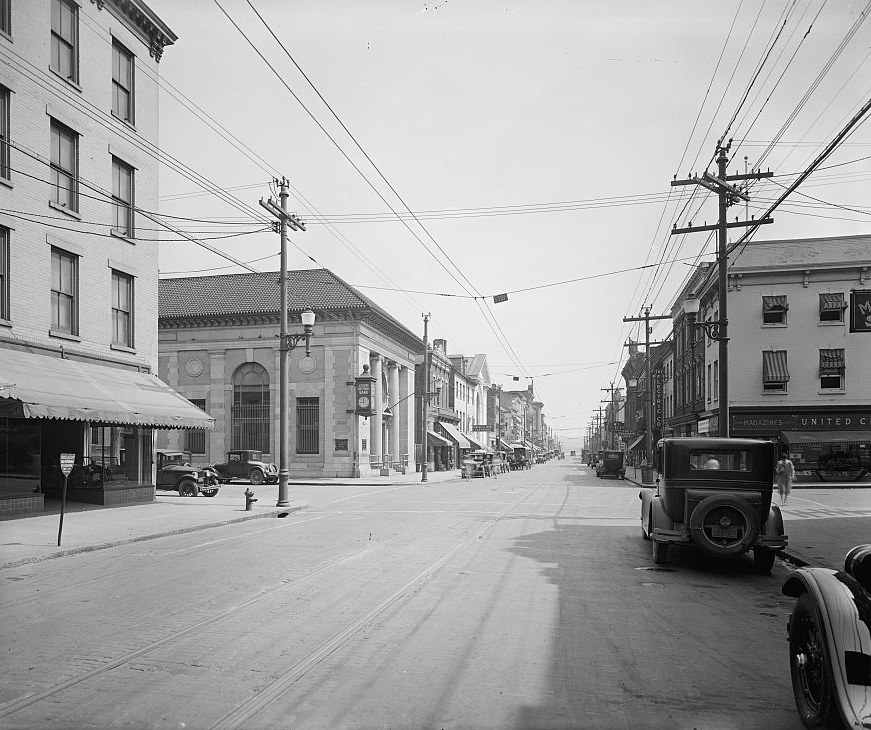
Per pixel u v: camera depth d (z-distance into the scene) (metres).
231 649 6.50
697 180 21.97
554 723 4.84
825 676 4.55
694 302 22.25
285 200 23.53
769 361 38.50
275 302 44.75
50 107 19.61
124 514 19.53
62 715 4.88
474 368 87.62
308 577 10.22
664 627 7.59
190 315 44.31
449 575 10.48
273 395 43.78
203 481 27.45
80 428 22.00
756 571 11.27
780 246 41.38
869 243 40.69
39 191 19.25
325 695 5.30
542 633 7.23
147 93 24.38
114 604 8.43
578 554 12.90
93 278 21.44
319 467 43.00
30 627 7.30
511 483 42.78
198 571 10.79
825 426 37.91
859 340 38.03
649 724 4.86
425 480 41.25
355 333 43.00
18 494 19.03
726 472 11.37
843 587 4.73
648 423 44.09
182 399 23.66
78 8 20.80
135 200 23.62
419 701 5.21
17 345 18.36
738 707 5.21
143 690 5.38
